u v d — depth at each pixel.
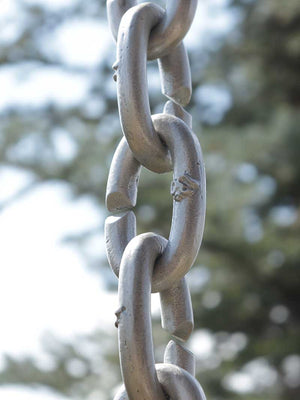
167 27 1.24
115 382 8.88
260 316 8.20
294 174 7.94
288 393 8.41
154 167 1.22
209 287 7.96
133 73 1.19
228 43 8.78
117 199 1.25
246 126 8.40
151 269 1.14
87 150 8.71
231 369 8.30
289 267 7.78
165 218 7.81
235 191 7.57
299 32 8.48
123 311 1.10
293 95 8.88
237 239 7.58
